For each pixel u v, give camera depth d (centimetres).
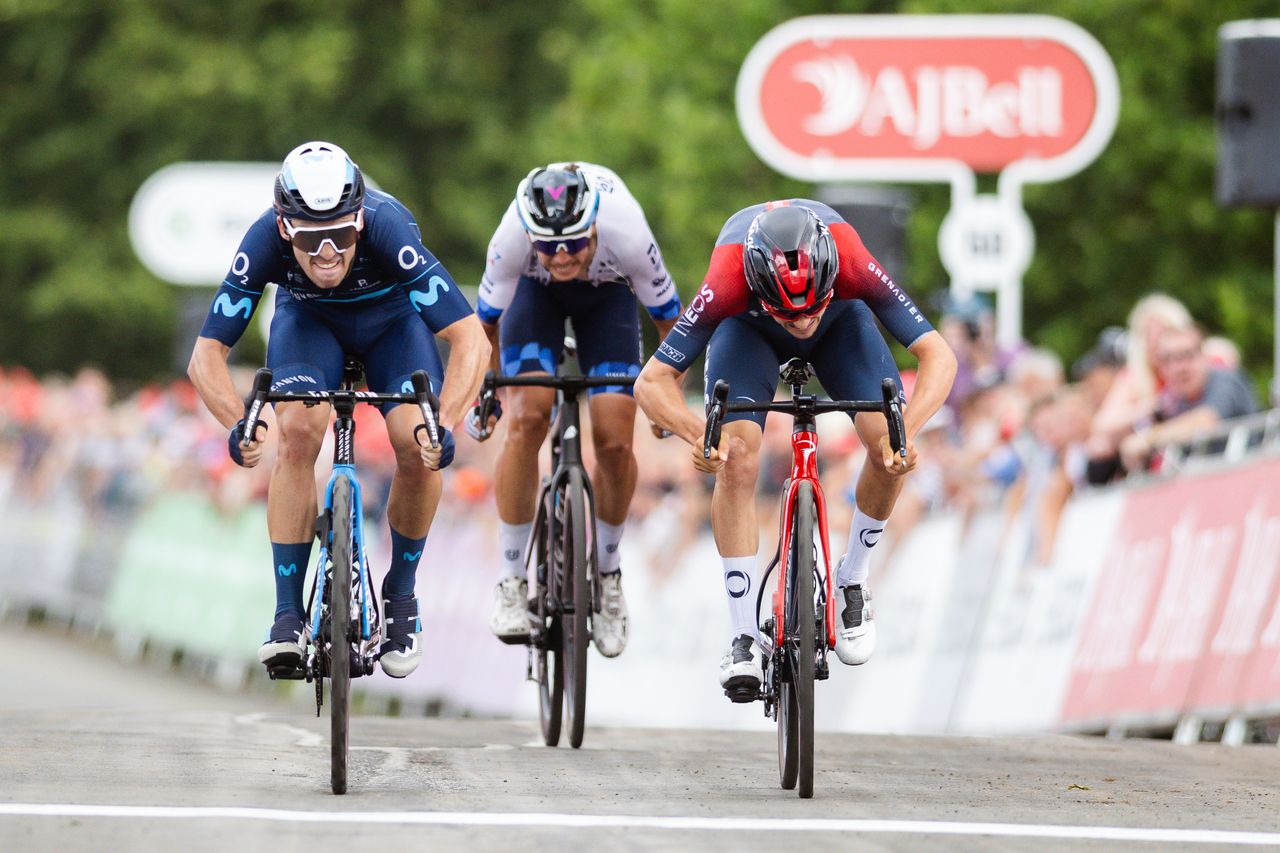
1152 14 4800
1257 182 2786
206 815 1435
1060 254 5138
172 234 4231
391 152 9294
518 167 9175
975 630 2841
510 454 2131
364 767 1745
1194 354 2783
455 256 9331
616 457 2092
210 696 4006
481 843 1348
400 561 1759
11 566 5391
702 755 1948
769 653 1714
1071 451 2769
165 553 4553
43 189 9512
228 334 1697
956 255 3738
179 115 9194
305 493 1667
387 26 9469
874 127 4009
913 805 1581
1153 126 4838
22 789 1546
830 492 3144
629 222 2006
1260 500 2441
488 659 3397
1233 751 2075
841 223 1731
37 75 9594
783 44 4028
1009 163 3984
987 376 3061
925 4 5038
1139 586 2608
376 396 1595
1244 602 2428
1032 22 3962
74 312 9244
